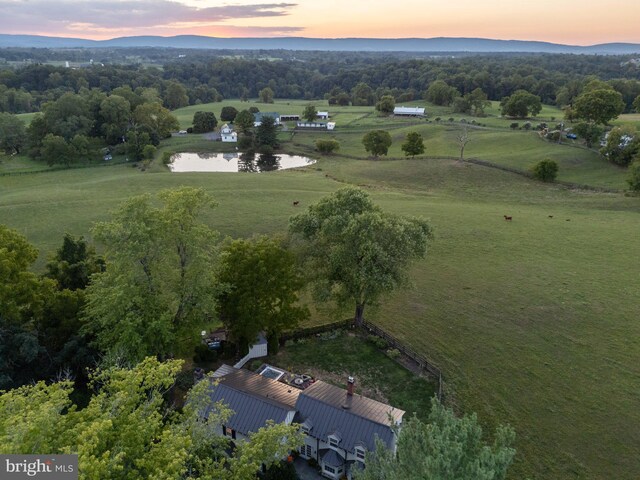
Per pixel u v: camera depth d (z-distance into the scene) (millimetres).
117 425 18312
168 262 33969
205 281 34062
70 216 69188
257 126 157375
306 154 137500
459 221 69812
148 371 20703
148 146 126438
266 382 33594
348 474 28672
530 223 69750
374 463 19766
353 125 172625
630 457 29703
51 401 17391
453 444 16766
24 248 37781
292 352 40875
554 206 80312
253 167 123625
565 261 57188
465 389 35938
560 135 122438
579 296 48969
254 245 40219
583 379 36812
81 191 83812
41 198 77688
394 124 170250
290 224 43344
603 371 37625
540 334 42844
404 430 19266
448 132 150000
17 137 126750
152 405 20203
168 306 34219
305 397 30984
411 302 48781
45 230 63812
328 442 28906
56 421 17062
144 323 32750
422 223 43219
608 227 67812
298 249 43000
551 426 32219
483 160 108812
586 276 53281
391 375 37812
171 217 33312
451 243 62312
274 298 38812
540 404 34281
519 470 28734
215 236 35188
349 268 40750
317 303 43781
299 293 47531
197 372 35094
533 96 163250
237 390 31422
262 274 37719
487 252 59938
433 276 54094
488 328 44031
